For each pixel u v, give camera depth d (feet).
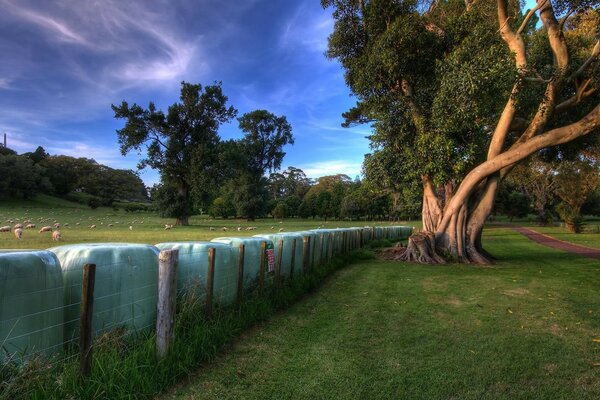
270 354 17.43
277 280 27.73
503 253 66.74
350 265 48.60
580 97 49.19
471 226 53.57
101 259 14.79
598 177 127.13
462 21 49.57
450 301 28.30
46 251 13.25
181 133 165.68
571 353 17.83
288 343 18.93
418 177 57.11
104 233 94.27
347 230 58.49
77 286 14.16
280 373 15.44
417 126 52.24
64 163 401.29
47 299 12.57
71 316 14.06
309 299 28.68
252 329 20.99
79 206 352.08
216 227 149.48
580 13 41.57
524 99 50.80
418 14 50.21
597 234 118.01
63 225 131.03
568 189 134.72
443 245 53.57
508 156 49.78
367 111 65.51
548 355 17.56
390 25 50.11
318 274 36.42
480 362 16.74
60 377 11.84
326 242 44.19
